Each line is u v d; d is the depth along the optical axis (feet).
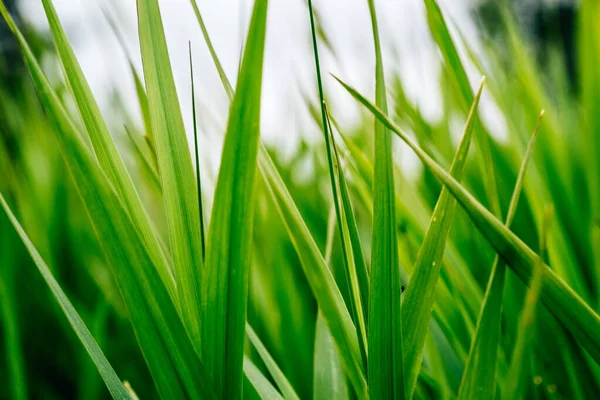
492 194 1.28
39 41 2.60
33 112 3.37
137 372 2.13
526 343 1.06
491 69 2.42
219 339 1.05
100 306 2.08
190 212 1.12
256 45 0.98
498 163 2.19
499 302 1.05
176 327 1.04
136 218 1.10
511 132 1.97
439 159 1.77
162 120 1.11
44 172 3.13
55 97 1.01
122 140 2.75
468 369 1.07
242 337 1.05
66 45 1.10
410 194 1.54
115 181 1.10
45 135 3.25
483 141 1.28
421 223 1.50
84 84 1.11
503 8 2.55
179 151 1.12
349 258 1.17
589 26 2.10
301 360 1.84
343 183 1.12
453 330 1.41
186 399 1.05
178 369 1.05
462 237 1.90
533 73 2.39
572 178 2.08
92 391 1.96
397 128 1.03
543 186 1.88
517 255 1.03
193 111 1.12
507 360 1.34
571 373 1.36
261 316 1.94
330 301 1.08
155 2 1.11
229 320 1.05
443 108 2.46
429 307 1.09
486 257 1.66
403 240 1.43
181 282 1.11
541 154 2.07
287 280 2.06
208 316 1.05
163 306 1.04
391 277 1.06
